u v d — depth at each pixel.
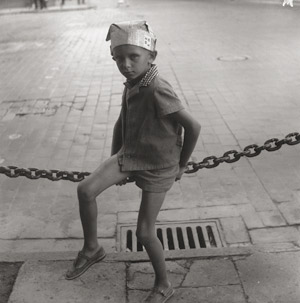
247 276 2.86
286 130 5.59
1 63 10.45
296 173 4.45
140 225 2.47
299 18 14.66
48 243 3.51
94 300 2.72
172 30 13.78
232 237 3.49
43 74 9.12
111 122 6.14
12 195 4.26
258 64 9.01
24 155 5.21
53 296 2.76
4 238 3.59
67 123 6.19
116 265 3.00
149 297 2.64
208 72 8.59
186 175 4.48
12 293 2.80
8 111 6.82
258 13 16.48
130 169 2.42
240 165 4.66
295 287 2.75
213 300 2.68
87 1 24.44
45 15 20.11
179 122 2.27
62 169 4.83
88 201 2.48
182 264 2.99
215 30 13.34
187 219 3.77
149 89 2.21
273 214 3.76
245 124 5.85
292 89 7.27
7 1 22.94
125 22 2.20
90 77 8.68
